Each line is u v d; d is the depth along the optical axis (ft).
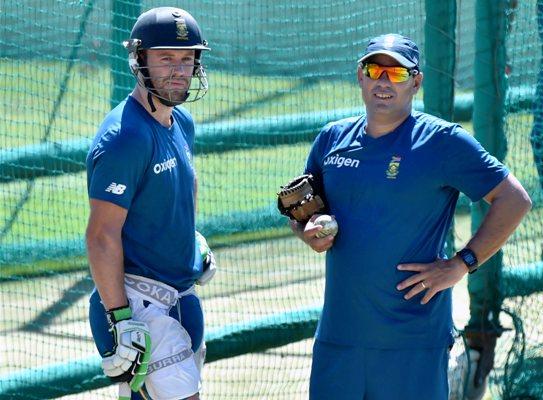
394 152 53.16
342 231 54.24
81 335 81.56
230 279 93.56
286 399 75.66
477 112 74.69
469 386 74.59
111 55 76.33
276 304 88.94
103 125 52.54
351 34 93.50
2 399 68.69
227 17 90.02
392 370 54.08
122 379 52.26
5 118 84.33
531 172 77.77
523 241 77.41
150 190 52.95
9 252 79.51
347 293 54.34
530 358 76.59
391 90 52.80
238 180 92.07
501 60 73.92
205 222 86.63
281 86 95.40
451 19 73.26
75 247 81.15
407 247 53.16
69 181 85.35
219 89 96.99
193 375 54.34
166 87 52.70
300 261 98.48
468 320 79.20
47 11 81.92
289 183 55.93
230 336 75.31
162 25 52.16
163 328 53.88
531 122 77.61
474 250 53.31
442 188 53.31
